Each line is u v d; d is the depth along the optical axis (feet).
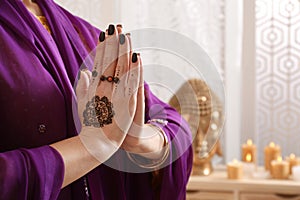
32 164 2.08
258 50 7.78
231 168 6.90
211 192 6.86
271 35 7.72
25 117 2.43
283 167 6.95
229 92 7.62
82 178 2.68
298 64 7.70
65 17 3.06
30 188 2.07
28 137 2.45
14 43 2.50
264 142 7.93
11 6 2.60
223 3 7.54
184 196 3.07
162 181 2.87
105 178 2.79
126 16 7.72
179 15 7.61
